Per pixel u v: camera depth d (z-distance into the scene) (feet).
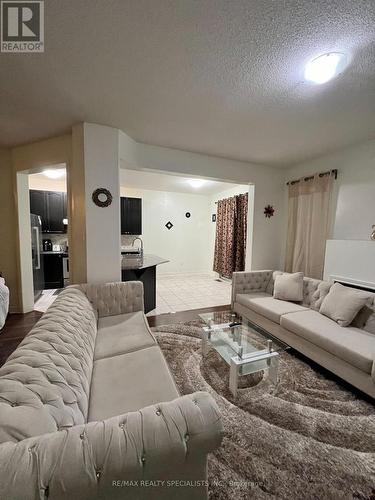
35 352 3.41
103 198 8.29
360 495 3.61
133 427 2.36
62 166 9.43
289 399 5.65
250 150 10.45
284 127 8.11
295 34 4.20
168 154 10.28
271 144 9.71
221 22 4.00
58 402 2.85
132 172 14.03
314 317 7.75
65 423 2.75
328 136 8.84
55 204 16.43
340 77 5.35
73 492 1.95
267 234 13.26
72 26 4.09
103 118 7.60
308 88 5.84
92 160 8.04
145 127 8.24
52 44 4.48
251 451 4.30
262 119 7.55
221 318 8.34
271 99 6.38
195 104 6.70
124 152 8.80
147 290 11.76
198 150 10.52
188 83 5.73
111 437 2.24
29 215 11.30
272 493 3.63
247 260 13.48
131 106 6.85
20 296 11.26
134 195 19.99
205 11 3.80
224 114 7.25
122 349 5.55
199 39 4.36
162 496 2.42
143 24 4.05
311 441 4.51
